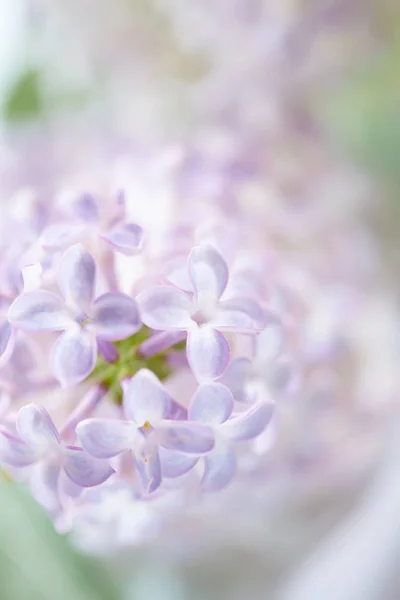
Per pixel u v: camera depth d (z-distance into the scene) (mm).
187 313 291
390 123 401
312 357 330
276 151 377
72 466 290
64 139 380
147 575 390
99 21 393
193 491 318
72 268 292
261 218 347
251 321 293
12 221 313
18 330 295
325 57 379
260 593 386
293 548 379
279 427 329
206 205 330
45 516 382
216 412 288
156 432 288
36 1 396
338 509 367
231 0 372
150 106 394
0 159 373
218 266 292
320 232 369
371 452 361
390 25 378
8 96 425
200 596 391
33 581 385
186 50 391
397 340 373
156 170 334
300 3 371
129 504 315
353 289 367
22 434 290
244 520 367
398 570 330
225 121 381
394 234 397
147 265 305
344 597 335
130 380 293
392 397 363
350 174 390
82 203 304
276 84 382
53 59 415
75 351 290
